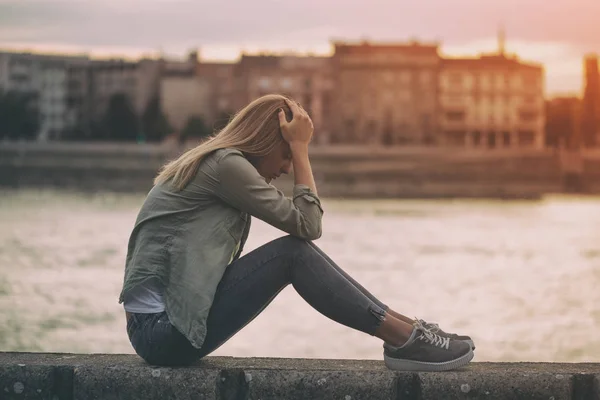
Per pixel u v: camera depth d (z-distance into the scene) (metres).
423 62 144.62
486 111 147.00
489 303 35.00
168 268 4.53
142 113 151.12
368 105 143.75
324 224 77.81
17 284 38.09
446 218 88.50
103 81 156.50
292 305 30.00
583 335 27.50
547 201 119.38
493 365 4.75
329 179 117.62
